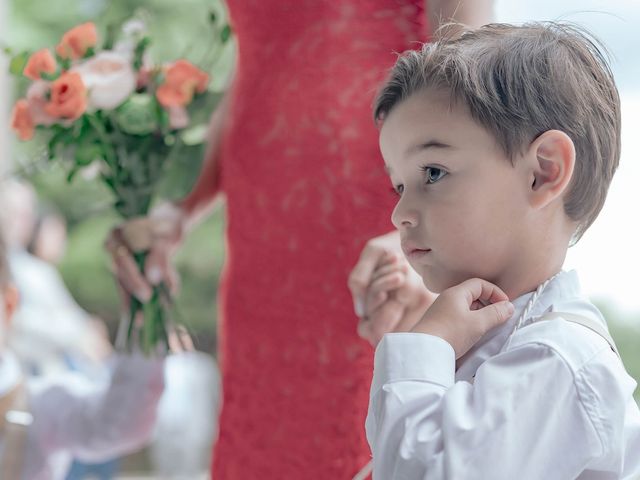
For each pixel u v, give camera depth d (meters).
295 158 2.12
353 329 2.05
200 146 2.51
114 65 2.44
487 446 1.25
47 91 2.45
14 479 2.54
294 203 2.12
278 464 2.14
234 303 2.25
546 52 1.41
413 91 1.43
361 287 1.85
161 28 7.12
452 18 1.91
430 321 1.38
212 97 2.50
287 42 2.16
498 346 1.40
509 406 1.27
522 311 1.41
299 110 2.12
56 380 2.66
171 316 2.51
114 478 5.02
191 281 7.63
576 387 1.29
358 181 2.07
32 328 4.38
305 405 2.11
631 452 1.39
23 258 4.57
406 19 2.09
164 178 2.64
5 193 4.73
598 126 1.42
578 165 1.40
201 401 4.73
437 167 1.41
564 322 1.35
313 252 2.10
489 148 1.38
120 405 2.52
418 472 1.28
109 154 2.47
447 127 1.39
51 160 2.50
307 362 2.11
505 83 1.38
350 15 2.10
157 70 2.47
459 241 1.40
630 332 4.68
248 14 2.22
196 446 4.68
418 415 1.31
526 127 1.37
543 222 1.40
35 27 7.54
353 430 2.06
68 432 2.57
